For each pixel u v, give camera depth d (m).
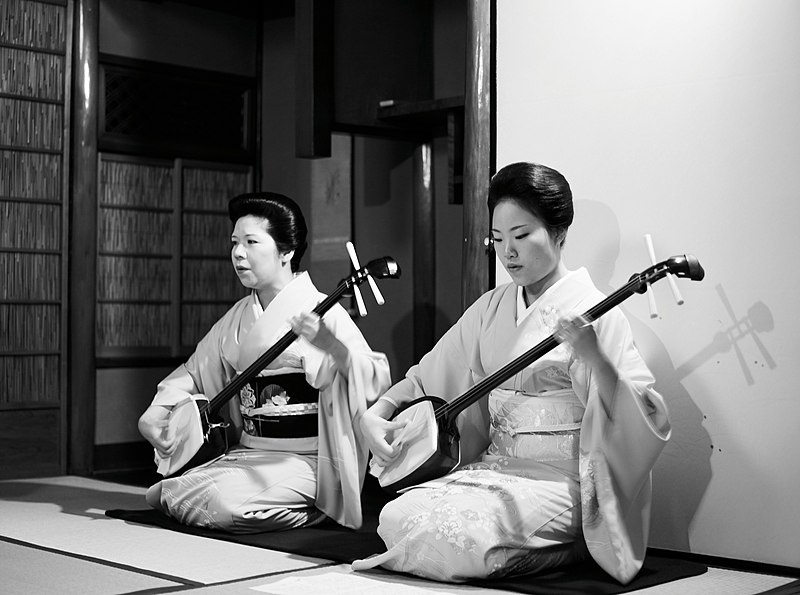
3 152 5.66
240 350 4.24
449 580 3.17
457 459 3.51
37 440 5.77
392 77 5.63
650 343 3.74
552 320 3.39
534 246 3.35
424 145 5.84
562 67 3.99
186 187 6.39
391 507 3.34
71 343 5.85
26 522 4.25
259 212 4.23
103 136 5.98
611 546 3.16
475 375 3.61
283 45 6.62
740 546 3.52
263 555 3.62
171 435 4.22
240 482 4.02
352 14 5.42
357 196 6.29
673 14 3.71
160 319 6.29
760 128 3.51
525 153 4.09
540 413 3.38
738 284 3.55
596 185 3.89
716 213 3.60
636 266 3.78
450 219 5.80
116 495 5.07
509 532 3.16
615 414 3.17
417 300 5.88
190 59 6.38
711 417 3.60
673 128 3.71
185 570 3.33
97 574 3.23
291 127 6.56
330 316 4.13
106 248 6.06
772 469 3.46
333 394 4.03
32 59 5.74
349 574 3.30
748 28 3.54
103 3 6.00
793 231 3.44
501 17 4.17
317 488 4.13
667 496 3.68
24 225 5.73
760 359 3.50
